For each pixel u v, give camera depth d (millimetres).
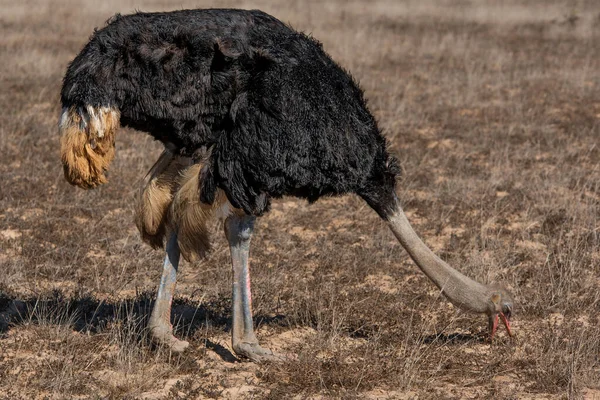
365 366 18438
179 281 24688
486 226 30094
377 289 24094
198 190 17438
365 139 18094
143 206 18516
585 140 43156
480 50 74312
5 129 41531
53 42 70875
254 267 25516
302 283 24500
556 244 28375
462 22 95500
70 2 97688
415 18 98188
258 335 20656
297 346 19906
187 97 16969
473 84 57344
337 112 17641
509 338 20750
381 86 56750
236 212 17938
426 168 37656
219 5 97312
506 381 18406
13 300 22375
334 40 75625
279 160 17172
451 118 47719
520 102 51812
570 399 17203
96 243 27609
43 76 56438
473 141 42812
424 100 52750
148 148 39344
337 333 20031
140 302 22438
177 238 18359
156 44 16797
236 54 17047
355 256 26875
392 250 27703
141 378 17594
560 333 20922
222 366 18812
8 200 31453
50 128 43031
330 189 18109
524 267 26094
